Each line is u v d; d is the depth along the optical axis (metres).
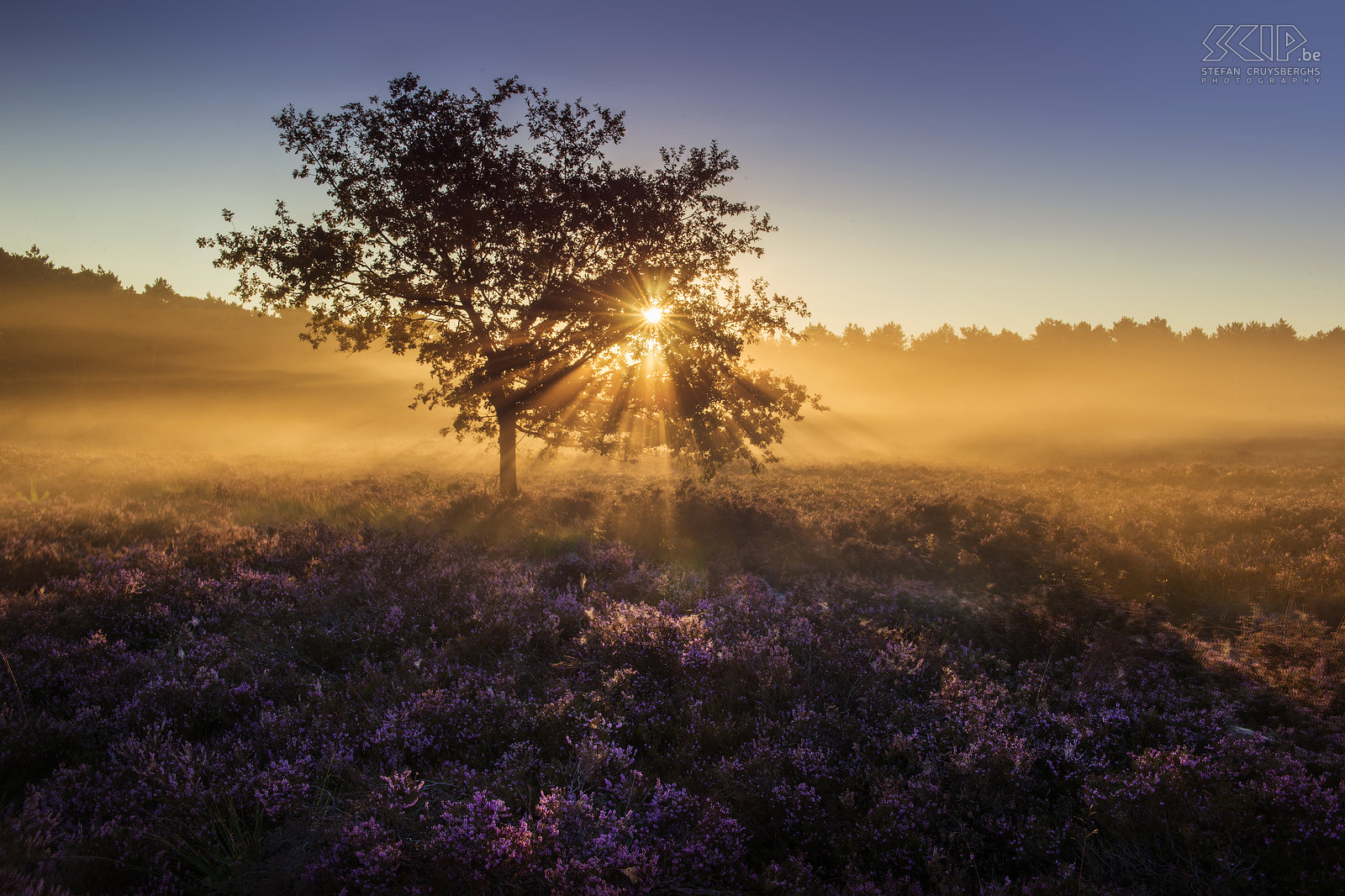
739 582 9.81
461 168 15.47
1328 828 3.91
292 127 15.23
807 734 5.43
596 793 4.42
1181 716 5.95
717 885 3.69
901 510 15.57
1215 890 3.67
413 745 4.92
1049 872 3.95
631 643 6.84
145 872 3.62
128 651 6.51
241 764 4.51
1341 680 6.80
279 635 7.06
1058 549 12.34
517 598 8.31
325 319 16.89
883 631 8.01
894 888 3.60
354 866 3.68
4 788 4.31
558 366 17.00
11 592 7.73
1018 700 6.28
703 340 16.27
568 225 16.00
